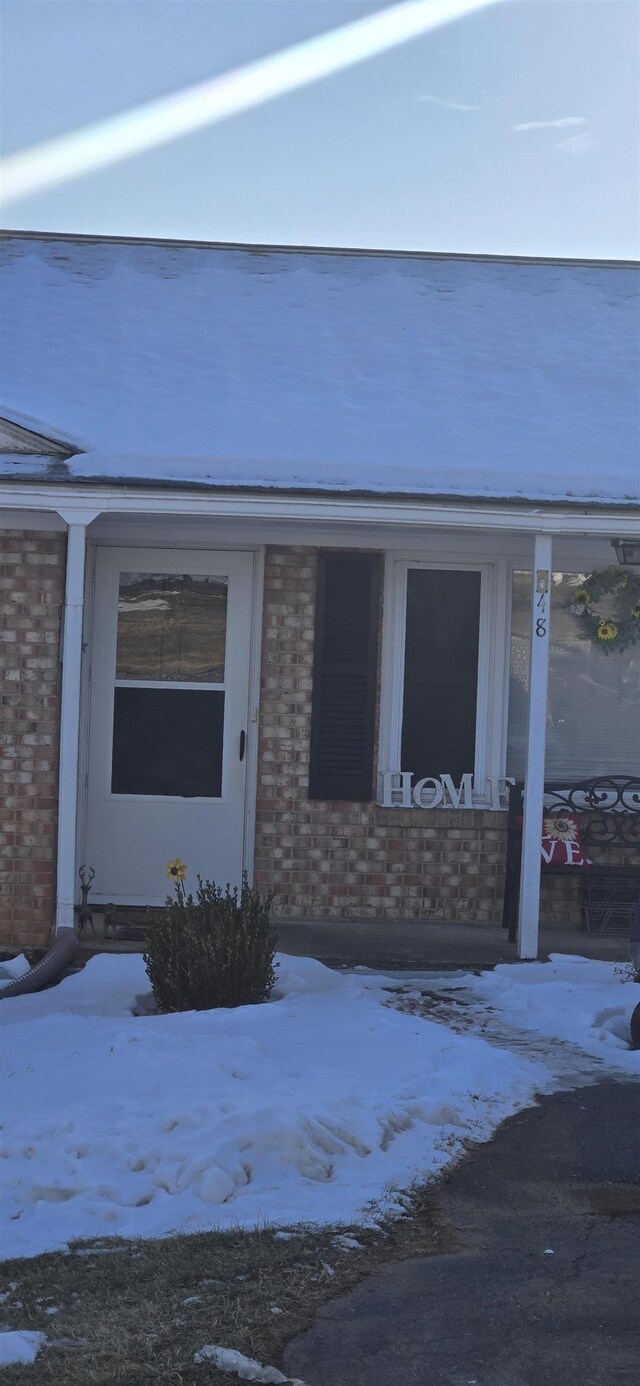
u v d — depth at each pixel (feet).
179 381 34.53
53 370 34.65
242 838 35.04
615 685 36.14
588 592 35.45
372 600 34.91
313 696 34.91
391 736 35.27
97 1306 14.53
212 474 29.45
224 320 38.73
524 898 30.91
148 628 34.96
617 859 35.68
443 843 35.06
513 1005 27.27
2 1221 16.76
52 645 32.30
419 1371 13.44
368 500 29.58
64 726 29.71
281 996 27.68
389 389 34.96
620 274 43.73
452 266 43.57
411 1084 21.63
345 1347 13.89
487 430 32.73
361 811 34.99
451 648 35.37
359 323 39.14
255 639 34.86
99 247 43.50
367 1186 17.92
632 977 29.63
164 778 35.04
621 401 35.29
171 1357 13.52
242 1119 18.92
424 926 34.53
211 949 26.50
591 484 30.32
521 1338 14.12
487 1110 21.01
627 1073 23.16
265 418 32.40
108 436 30.42
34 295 39.70
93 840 34.94
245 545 34.86
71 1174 17.85
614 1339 14.12
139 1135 18.83
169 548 34.81
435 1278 15.51
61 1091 20.97
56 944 29.48
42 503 29.25
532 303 41.22
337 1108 19.94
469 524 29.94
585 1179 18.63
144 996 27.86
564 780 36.09
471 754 35.55
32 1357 13.43
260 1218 16.69
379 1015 25.52
